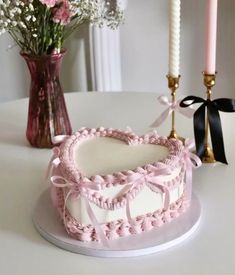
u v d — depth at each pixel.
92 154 0.60
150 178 0.55
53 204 0.63
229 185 0.69
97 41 1.26
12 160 0.78
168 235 0.57
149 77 1.32
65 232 0.58
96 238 0.56
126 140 0.63
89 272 0.53
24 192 0.69
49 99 0.80
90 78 1.33
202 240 0.57
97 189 0.53
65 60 1.32
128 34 1.28
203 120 0.75
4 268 0.54
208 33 0.72
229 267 0.53
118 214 0.55
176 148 0.60
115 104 1.00
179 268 0.53
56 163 0.60
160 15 1.25
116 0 1.20
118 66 1.31
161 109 0.97
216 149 0.74
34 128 0.81
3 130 0.90
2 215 0.63
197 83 1.31
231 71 1.28
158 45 1.28
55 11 0.73
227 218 0.62
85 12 0.77
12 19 0.71
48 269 0.53
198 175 0.72
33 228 0.60
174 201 0.59
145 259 0.54
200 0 1.22
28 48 0.77
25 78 1.35
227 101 0.74
